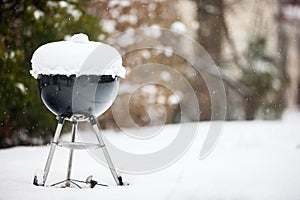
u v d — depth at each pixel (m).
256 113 20.25
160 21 16.50
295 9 22.89
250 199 5.71
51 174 7.37
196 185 6.40
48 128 12.77
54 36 12.56
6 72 11.95
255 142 11.77
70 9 12.66
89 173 7.52
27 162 8.76
